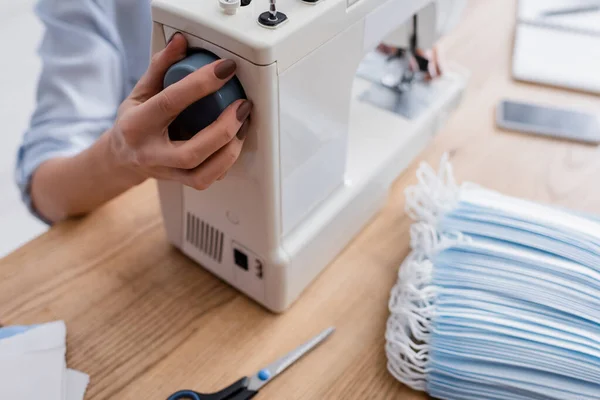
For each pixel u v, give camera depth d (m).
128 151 0.44
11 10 2.04
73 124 0.72
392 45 0.71
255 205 0.48
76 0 0.74
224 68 0.38
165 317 0.54
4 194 1.46
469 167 0.71
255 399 0.47
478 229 0.52
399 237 0.63
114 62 0.79
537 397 0.45
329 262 0.60
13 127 1.62
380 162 0.62
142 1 0.80
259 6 0.41
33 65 1.82
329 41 0.44
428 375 0.47
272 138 0.43
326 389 0.48
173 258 0.60
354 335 0.53
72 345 0.51
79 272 0.57
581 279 0.48
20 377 0.47
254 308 0.55
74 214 0.63
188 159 0.40
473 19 0.99
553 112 0.80
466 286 0.49
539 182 0.69
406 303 0.49
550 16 0.98
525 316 0.47
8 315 0.53
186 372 0.49
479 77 0.86
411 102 0.71
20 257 0.58
